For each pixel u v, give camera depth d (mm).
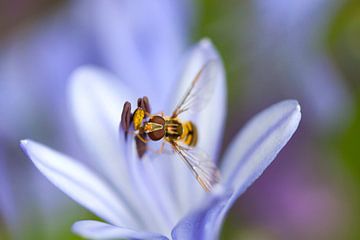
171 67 183
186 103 156
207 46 158
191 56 159
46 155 144
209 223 139
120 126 148
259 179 190
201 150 153
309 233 192
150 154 153
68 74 189
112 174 155
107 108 158
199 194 154
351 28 205
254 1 201
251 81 198
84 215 185
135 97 160
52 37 195
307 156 194
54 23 197
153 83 181
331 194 193
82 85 159
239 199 189
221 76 156
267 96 198
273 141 141
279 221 190
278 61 200
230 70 198
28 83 191
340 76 204
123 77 183
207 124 156
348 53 204
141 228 151
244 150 146
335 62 204
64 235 184
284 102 143
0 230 182
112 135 157
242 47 200
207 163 149
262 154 142
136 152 150
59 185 142
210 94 156
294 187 191
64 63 190
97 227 135
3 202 182
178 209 154
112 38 186
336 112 200
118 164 155
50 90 190
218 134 156
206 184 147
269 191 190
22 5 199
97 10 189
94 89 159
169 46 186
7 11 199
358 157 199
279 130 142
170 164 154
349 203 194
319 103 199
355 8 203
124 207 151
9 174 184
